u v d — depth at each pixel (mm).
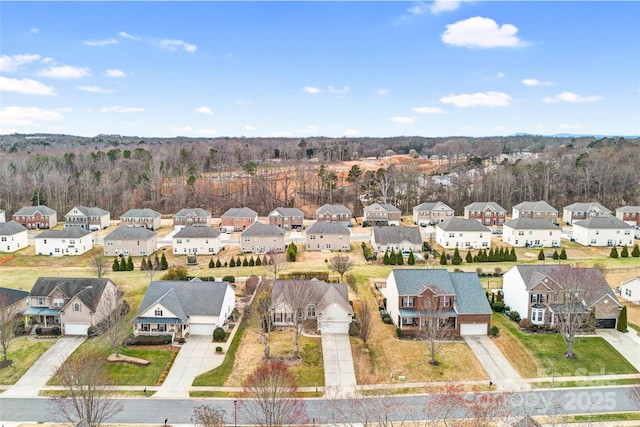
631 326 64062
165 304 60750
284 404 43375
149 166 171625
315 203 156375
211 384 50781
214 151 198250
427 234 118000
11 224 106938
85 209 126250
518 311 66688
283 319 65250
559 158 189625
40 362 54938
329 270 83188
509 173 156750
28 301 65562
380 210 128250
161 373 52781
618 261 91188
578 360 55625
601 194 148125
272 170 191250
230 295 67562
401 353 57250
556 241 105062
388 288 68188
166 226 130875
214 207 153125
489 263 91062
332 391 49531
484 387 50375
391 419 44312
